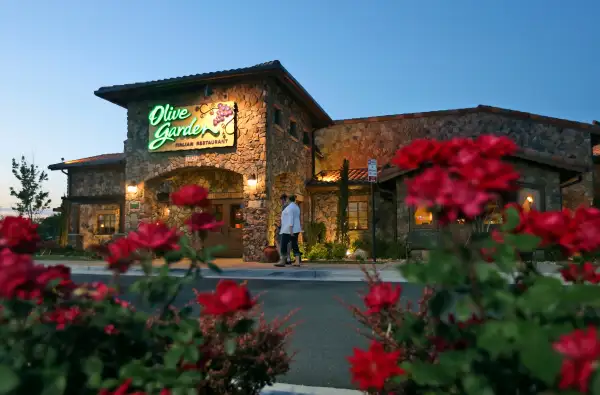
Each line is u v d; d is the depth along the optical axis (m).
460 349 1.17
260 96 12.35
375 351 1.29
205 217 1.49
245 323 1.45
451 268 1.01
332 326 4.84
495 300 1.04
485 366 1.01
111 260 1.43
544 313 1.00
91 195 18.41
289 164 14.27
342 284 7.98
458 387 1.13
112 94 13.50
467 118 16.23
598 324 1.04
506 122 15.79
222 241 14.34
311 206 16.05
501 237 1.13
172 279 1.41
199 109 12.77
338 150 17.83
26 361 1.23
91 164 17.75
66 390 1.26
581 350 0.73
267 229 12.16
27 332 1.31
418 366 1.10
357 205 15.72
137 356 1.43
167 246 1.40
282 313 5.49
